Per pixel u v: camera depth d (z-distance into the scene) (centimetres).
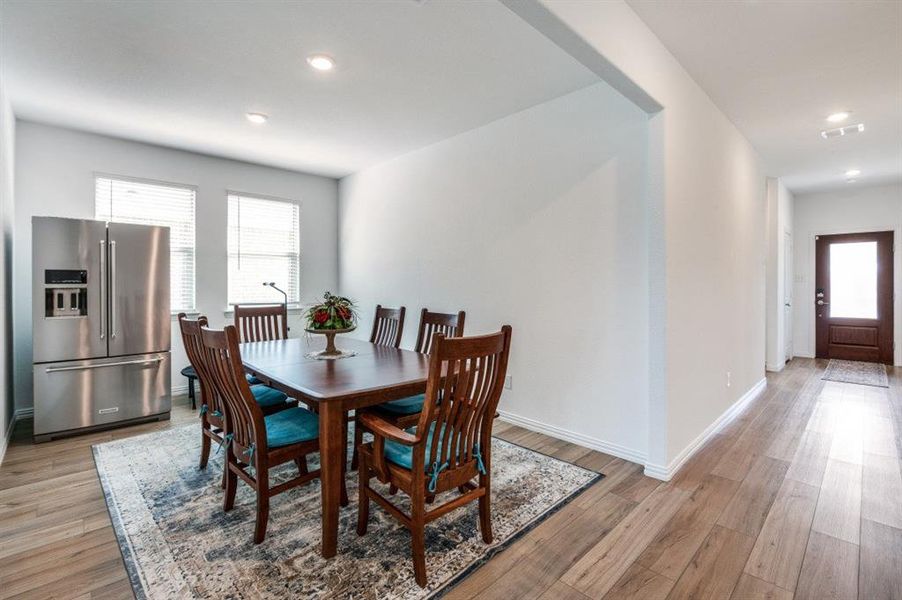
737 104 326
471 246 384
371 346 326
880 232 601
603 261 294
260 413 192
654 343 259
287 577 170
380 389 197
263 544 191
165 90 305
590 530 204
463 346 166
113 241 339
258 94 311
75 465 273
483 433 189
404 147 432
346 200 550
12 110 336
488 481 191
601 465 275
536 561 181
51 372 315
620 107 284
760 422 358
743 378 404
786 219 610
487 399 185
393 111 341
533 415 339
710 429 323
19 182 363
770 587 166
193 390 409
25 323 366
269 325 383
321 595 161
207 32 234
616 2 208
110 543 192
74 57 261
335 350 286
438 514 173
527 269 340
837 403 414
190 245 453
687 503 228
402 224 460
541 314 331
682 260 275
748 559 183
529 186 337
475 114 347
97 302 333
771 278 561
